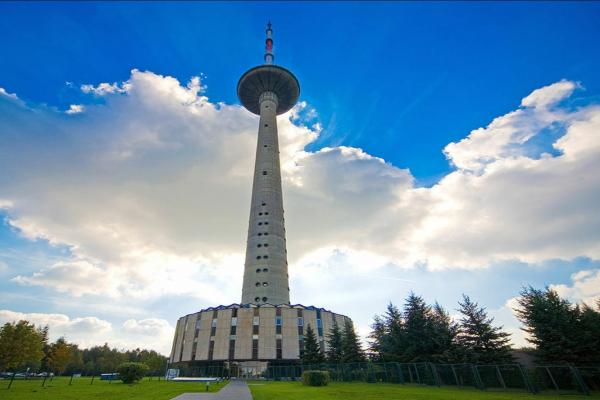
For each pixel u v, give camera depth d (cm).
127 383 4397
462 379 3612
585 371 2981
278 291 7350
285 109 11038
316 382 3759
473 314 4175
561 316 3538
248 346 6644
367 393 2830
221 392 2803
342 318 7938
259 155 9169
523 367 3203
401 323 4981
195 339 7238
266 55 11038
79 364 12031
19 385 4022
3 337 5919
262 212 8144
